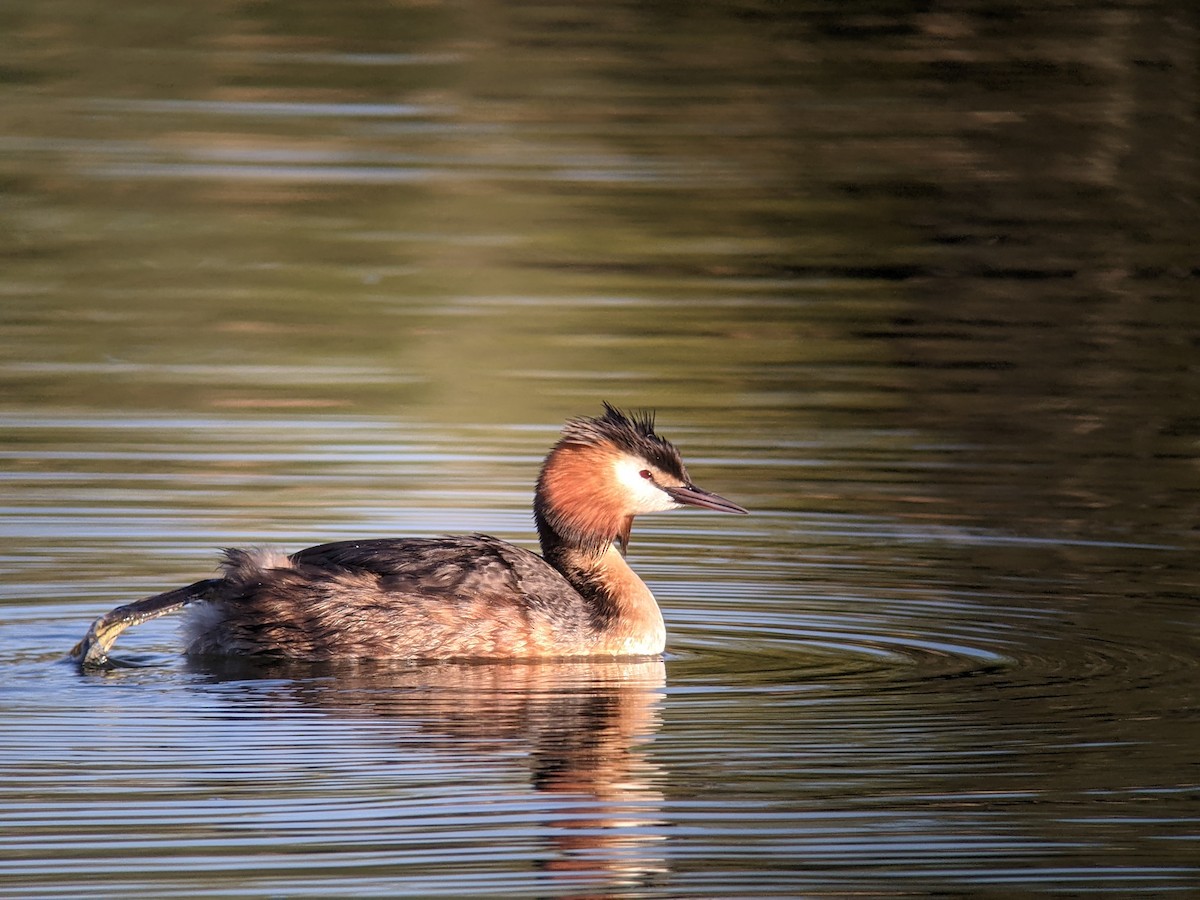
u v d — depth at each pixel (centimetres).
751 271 2173
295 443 1608
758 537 1426
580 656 1166
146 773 925
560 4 2911
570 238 2252
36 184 2319
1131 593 1285
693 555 1388
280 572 1154
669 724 1012
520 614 1162
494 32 2809
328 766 938
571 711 1037
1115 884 816
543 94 2634
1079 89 2598
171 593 1142
